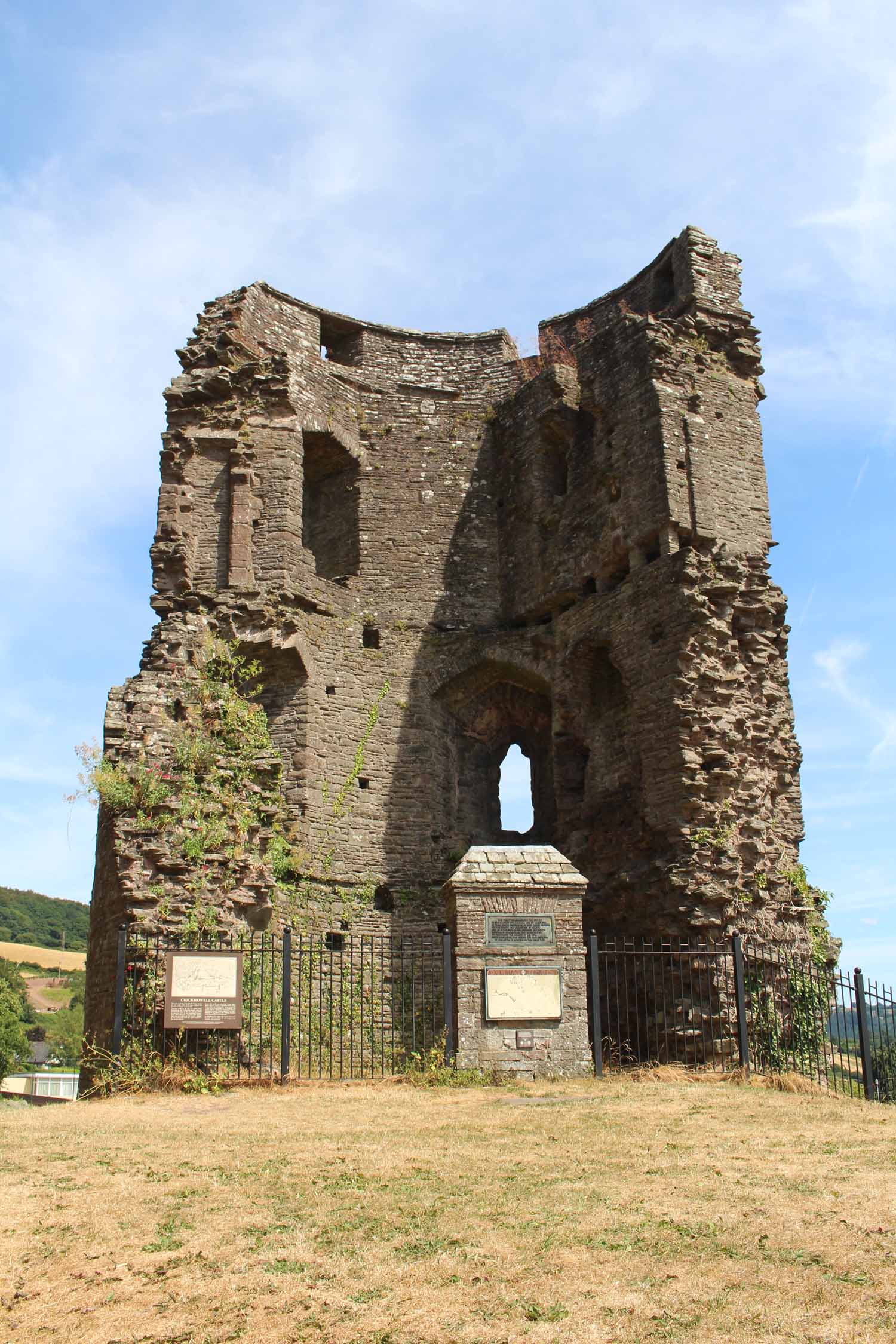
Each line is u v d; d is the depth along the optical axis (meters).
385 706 24.17
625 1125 11.22
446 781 24.66
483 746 25.98
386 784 23.64
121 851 17.75
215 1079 14.31
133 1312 6.33
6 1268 6.96
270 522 23.30
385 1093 13.49
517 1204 8.08
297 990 19.28
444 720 25.00
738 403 23.28
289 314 25.75
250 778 20.22
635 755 21.20
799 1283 6.45
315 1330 6.04
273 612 22.67
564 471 25.58
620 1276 6.62
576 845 22.20
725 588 21.09
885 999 16.23
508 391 27.11
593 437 24.22
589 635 22.72
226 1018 14.96
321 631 23.58
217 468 23.50
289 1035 14.95
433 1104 12.66
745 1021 15.69
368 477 25.92
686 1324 5.95
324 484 26.42
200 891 17.84
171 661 21.25
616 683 22.50
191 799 18.67
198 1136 10.69
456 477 26.47
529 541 25.23
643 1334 5.84
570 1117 11.69
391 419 26.55
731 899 19.22
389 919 22.72
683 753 19.86
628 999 18.73
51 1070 62.34
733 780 20.08
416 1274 6.73
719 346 23.70
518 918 15.24
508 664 24.52
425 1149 10.03
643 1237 7.28
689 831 19.45
